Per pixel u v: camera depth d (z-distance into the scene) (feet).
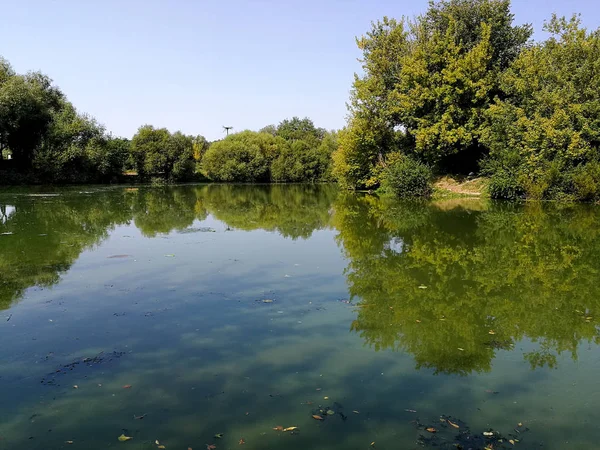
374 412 14.15
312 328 20.99
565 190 78.23
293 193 114.11
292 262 33.86
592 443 12.69
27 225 51.88
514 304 24.45
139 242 42.01
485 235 45.37
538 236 44.42
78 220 57.16
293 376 16.42
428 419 13.79
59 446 12.50
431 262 33.86
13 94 103.71
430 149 95.09
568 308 23.95
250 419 13.75
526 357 18.21
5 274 30.07
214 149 175.22
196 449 12.34
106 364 17.31
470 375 16.65
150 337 19.84
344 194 109.70
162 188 131.13
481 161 91.30
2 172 115.75
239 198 97.45
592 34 79.36
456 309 23.75
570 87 75.31
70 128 120.57
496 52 98.99
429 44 94.17
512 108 83.10
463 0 101.35
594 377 16.55
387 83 105.40
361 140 105.70
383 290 26.86
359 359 17.87
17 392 15.33
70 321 21.68
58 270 31.09
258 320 21.89
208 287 27.17
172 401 14.74
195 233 47.67
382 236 45.52
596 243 40.75
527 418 13.92
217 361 17.58
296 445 12.53
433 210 68.33
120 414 14.03
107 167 135.44
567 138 75.72
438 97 91.97
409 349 18.85
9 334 20.15
